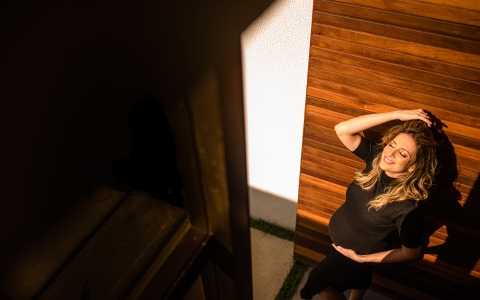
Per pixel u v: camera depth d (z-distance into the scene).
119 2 0.65
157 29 0.76
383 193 2.28
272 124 3.11
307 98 2.49
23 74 0.53
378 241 2.47
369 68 2.15
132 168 0.98
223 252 1.65
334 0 1.98
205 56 0.93
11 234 0.72
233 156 1.26
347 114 2.44
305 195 3.14
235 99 1.09
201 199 1.40
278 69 2.70
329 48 2.18
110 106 0.72
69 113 0.66
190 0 0.79
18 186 0.65
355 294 3.01
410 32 1.92
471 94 1.99
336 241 2.63
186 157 1.21
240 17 0.93
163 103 0.90
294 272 3.74
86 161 0.78
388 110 2.29
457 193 2.46
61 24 0.55
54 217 0.80
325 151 2.74
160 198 1.28
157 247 1.45
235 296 1.87
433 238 2.81
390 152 2.12
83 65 0.63
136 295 1.39
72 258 0.96
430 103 2.13
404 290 3.36
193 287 1.69
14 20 0.49
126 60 0.71
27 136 0.59
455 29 1.82
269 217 4.04
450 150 2.27
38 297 0.86
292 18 2.37
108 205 1.06
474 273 2.86
